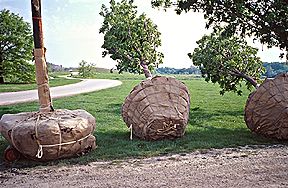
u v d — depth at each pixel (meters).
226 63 18.97
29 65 50.78
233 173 7.46
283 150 9.55
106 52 22.28
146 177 7.29
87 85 41.75
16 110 18.44
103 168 8.03
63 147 8.54
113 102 22.72
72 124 8.70
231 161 8.43
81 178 7.35
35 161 8.60
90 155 9.06
